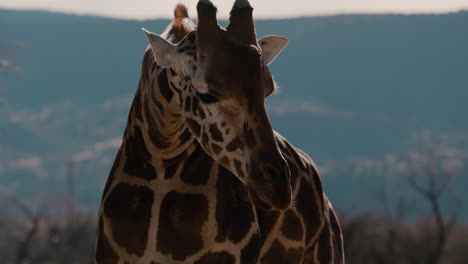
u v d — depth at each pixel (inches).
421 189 3454.7
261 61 676.7
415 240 3700.8
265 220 807.1
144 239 761.6
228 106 668.1
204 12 678.5
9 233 3695.9
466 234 3981.3
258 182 665.6
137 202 764.0
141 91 779.4
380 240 3631.9
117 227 767.1
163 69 741.3
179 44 705.0
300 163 872.9
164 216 759.1
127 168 776.9
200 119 686.5
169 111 739.4
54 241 3614.7
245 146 669.3
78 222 3959.2
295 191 844.6
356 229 3543.3
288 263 837.8
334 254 923.4
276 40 747.4
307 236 854.5
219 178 767.1
